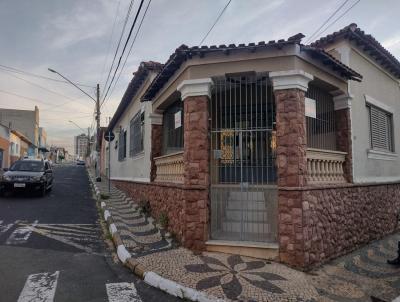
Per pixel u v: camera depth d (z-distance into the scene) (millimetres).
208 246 6445
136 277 5371
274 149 7090
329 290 5012
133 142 14375
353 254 7145
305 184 6121
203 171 6598
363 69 9086
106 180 25125
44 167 15406
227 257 6129
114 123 21547
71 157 129625
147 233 7883
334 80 7367
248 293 4672
